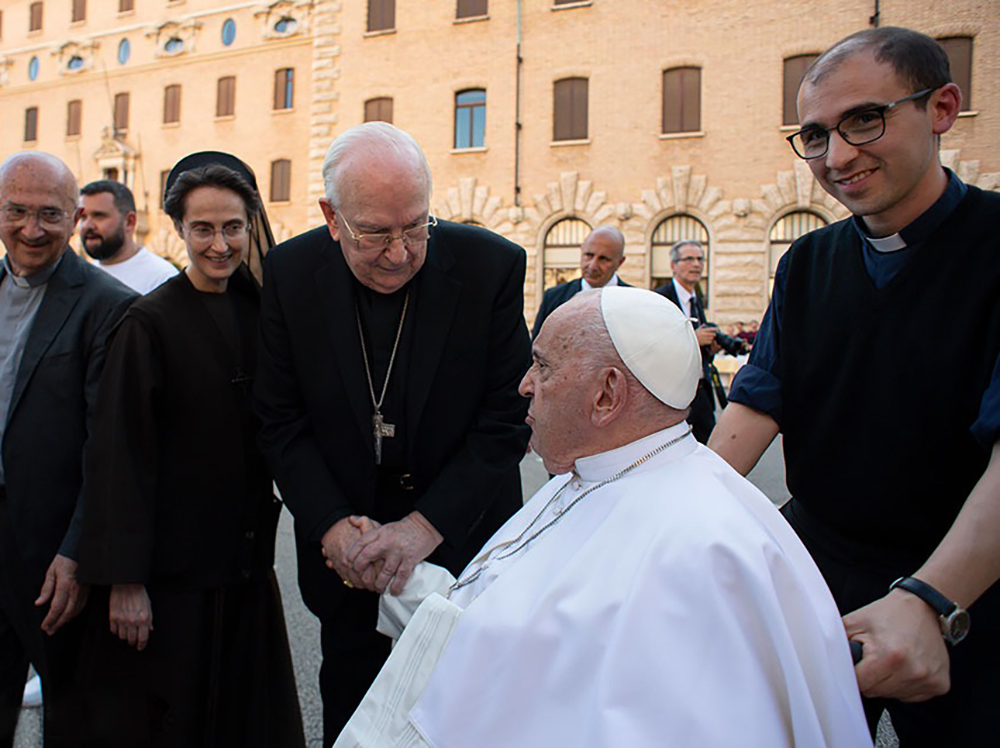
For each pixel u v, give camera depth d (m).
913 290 1.58
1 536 2.36
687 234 17.44
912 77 1.46
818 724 1.13
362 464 2.11
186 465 2.16
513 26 18.33
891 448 1.61
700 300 5.23
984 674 1.49
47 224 2.32
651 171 17.36
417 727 1.37
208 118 23.14
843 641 1.25
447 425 2.12
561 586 1.33
